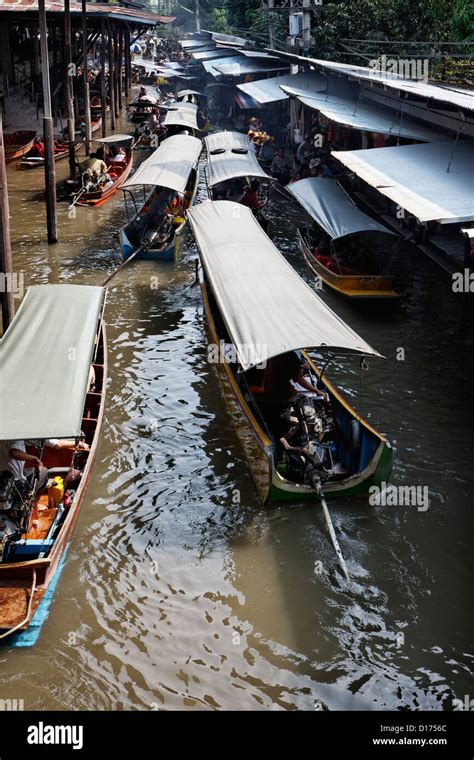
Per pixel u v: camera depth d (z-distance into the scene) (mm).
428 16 24469
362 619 8148
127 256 19641
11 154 29719
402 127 20938
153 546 9289
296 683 7305
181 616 8156
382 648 7746
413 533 9508
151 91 49688
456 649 7738
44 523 9211
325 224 17156
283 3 39344
